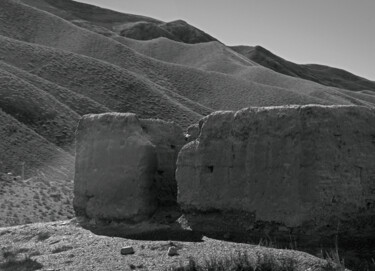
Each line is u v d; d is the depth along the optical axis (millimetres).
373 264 8703
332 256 8672
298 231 9570
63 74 72812
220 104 91125
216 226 11070
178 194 11633
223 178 10930
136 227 12594
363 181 9812
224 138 11016
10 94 50906
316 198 9398
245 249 9430
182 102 82500
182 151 11672
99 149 13547
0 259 10883
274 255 8812
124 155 13047
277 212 9906
